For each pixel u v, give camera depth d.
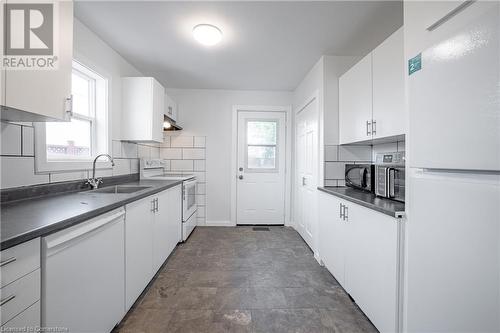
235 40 2.15
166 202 2.28
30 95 1.08
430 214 1.03
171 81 3.29
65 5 1.28
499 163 0.73
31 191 1.40
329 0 1.62
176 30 1.99
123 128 2.45
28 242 0.78
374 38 2.11
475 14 0.83
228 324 1.47
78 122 2.01
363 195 1.79
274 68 2.81
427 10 1.04
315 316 1.55
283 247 2.81
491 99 0.75
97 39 2.06
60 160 1.72
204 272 2.16
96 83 2.17
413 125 1.11
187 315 1.55
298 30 1.99
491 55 0.75
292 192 3.73
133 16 1.80
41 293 0.83
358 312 1.60
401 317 1.21
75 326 0.99
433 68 0.98
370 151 2.42
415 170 1.12
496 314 0.78
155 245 1.97
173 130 3.63
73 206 1.16
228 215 3.72
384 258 1.30
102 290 1.19
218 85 3.46
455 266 0.91
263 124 3.74
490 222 0.79
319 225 2.39
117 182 2.35
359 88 2.00
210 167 3.68
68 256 0.95
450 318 0.93
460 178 0.89
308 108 2.94
